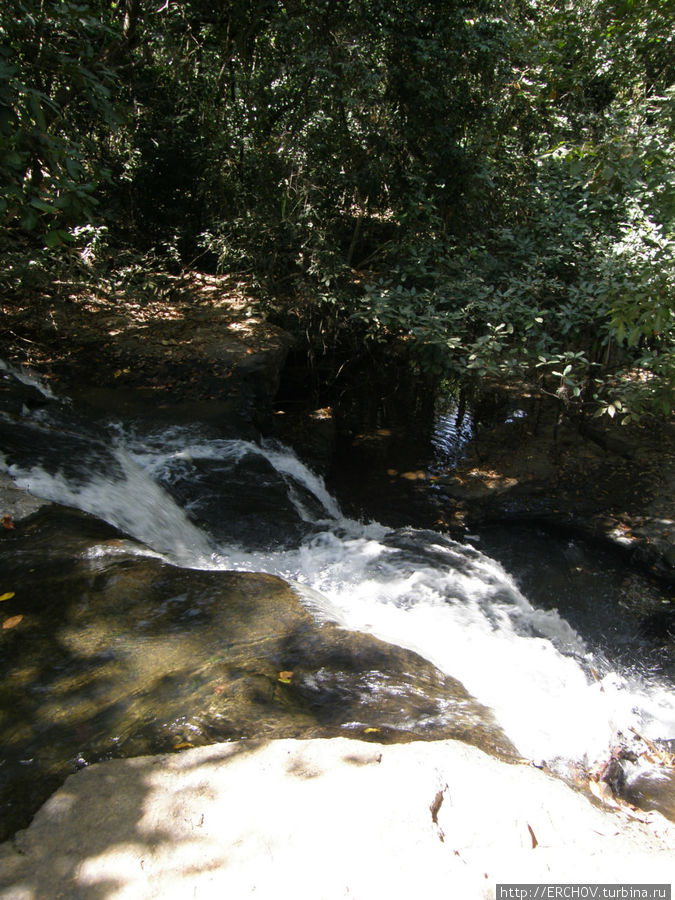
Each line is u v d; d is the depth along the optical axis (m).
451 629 4.36
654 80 12.02
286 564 5.08
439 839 1.97
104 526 4.33
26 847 1.96
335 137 9.30
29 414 5.95
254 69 9.87
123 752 2.40
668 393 6.39
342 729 2.58
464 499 6.80
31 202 3.94
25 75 5.68
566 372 7.04
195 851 1.93
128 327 8.38
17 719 2.63
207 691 2.77
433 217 9.04
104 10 9.18
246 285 9.80
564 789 2.26
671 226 7.24
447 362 7.76
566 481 6.98
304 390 9.08
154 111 10.58
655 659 4.82
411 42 8.87
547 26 11.34
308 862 1.89
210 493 5.82
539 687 3.76
